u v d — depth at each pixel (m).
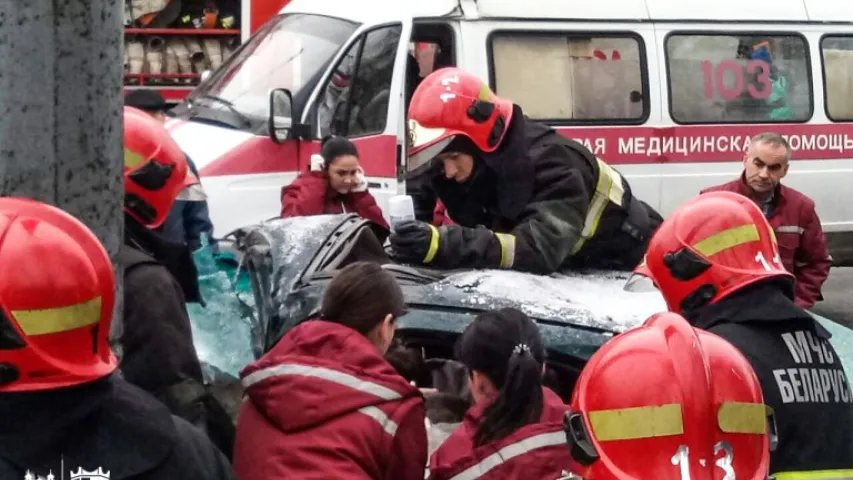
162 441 2.23
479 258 4.05
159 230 3.69
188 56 10.99
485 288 3.79
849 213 10.03
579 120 9.12
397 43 8.16
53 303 2.14
